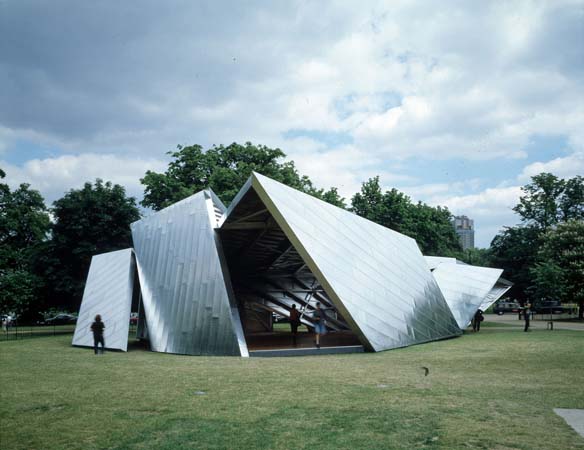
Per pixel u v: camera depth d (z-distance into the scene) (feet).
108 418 24.16
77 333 73.97
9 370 42.86
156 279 67.92
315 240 58.08
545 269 140.56
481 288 103.55
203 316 59.21
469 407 25.46
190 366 44.42
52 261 123.13
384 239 83.35
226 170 139.23
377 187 184.44
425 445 19.06
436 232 187.11
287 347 61.57
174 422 23.13
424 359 47.67
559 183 193.47
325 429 21.52
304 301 99.09
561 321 136.05
